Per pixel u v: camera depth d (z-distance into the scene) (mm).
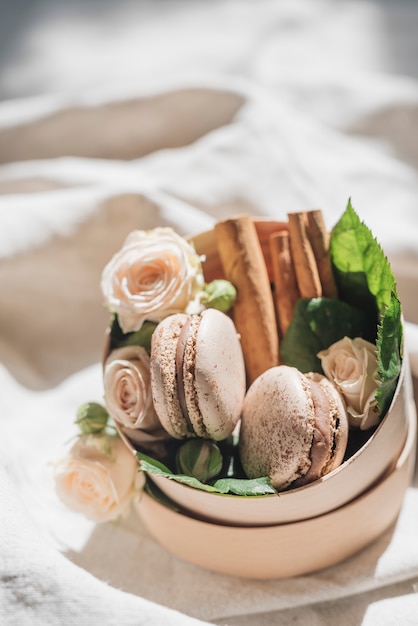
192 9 711
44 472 378
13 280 435
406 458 321
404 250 411
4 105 579
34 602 279
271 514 296
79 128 526
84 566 341
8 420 401
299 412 291
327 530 306
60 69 647
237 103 518
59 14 726
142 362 318
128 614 279
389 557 326
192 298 328
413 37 633
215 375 299
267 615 321
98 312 455
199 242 361
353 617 314
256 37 655
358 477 297
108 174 485
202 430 306
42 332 452
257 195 458
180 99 521
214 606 322
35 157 530
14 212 437
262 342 342
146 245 329
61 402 403
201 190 459
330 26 663
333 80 550
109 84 617
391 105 516
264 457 300
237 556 313
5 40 695
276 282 355
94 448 323
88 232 439
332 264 344
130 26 698
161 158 500
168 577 335
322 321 332
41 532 331
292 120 507
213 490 287
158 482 314
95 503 320
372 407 306
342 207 458
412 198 462
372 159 495
